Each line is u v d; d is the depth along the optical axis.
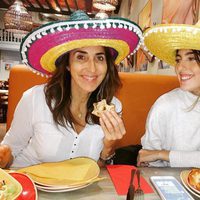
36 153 1.20
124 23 0.95
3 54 12.47
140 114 2.05
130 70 4.65
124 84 2.00
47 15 10.44
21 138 1.24
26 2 7.69
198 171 0.90
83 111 1.22
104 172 0.94
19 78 1.94
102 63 1.08
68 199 0.72
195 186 0.80
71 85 1.17
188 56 1.18
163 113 1.30
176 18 2.26
